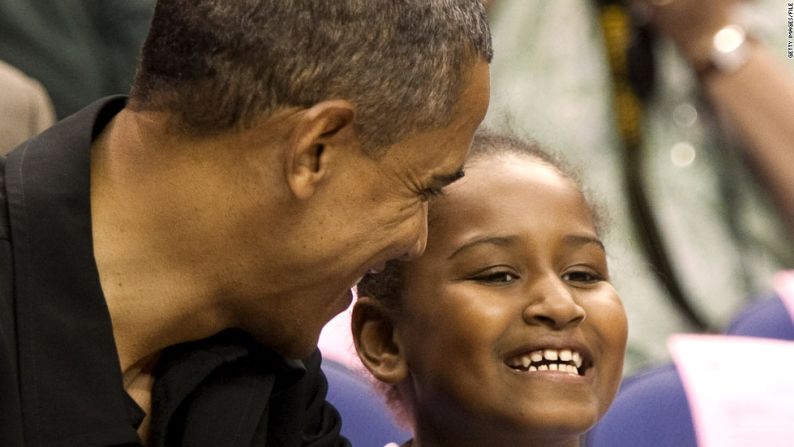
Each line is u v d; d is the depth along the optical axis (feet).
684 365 13.41
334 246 9.00
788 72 18.01
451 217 11.12
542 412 10.69
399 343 11.43
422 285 11.16
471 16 8.95
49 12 17.71
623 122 18.21
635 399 13.17
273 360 9.89
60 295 8.75
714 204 19.08
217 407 9.62
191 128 8.75
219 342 9.71
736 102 17.33
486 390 10.83
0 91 14.75
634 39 18.08
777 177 17.24
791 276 15.85
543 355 10.80
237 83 8.58
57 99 17.62
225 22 8.56
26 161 9.16
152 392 9.55
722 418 12.91
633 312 18.10
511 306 10.86
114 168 9.10
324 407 11.02
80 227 8.87
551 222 11.10
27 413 8.52
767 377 13.20
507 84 19.35
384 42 8.59
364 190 8.92
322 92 8.58
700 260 18.99
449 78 8.79
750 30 17.43
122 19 18.20
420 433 11.53
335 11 8.52
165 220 8.95
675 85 18.63
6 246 8.82
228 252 8.98
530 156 11.75
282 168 8.71
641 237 18.16
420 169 9.02
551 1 19.53
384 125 8.72
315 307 9.39
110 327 8.80
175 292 9.11
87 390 8.65
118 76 18.17
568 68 19.21
